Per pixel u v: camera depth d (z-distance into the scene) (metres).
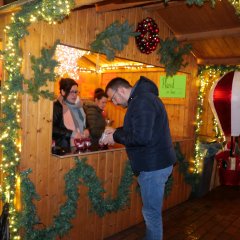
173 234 3.21
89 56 4.53
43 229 2.52
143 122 2.04
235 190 4.79
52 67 2.44
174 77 4.25
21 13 2.33
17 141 2.42
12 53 2.35
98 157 2.88
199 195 4.39
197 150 4.32
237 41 3.61
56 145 2.85
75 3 2.27
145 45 3.18
